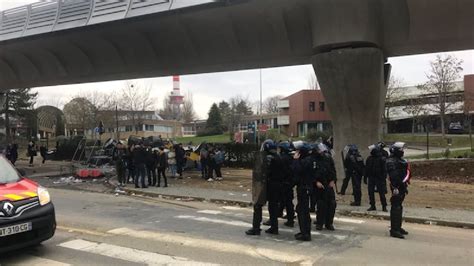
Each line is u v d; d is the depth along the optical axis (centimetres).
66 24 2119
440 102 4278
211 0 1700
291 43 1891
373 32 1661
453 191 1482
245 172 2277
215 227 917
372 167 1116
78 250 712
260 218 846
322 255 695
